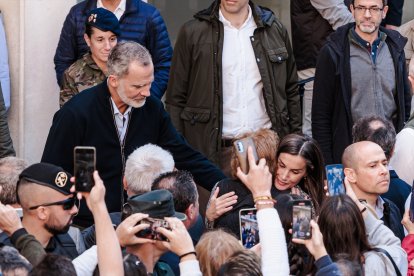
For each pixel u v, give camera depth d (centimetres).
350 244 769
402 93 1098
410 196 919
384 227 820
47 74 1154
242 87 1098
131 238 700
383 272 777
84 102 930
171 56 1123
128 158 873
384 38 1095
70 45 1105
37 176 776
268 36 1107
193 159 971
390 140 949
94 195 672
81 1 1161
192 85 1098
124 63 909
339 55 1085
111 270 664
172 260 805
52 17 1152
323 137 1088
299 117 1121
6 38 1146
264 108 1106
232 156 895
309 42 1191
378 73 1088
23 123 1152
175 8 1281
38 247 729
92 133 929
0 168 839
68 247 801
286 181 884
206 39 1095
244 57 1100
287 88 1117
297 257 768
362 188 886
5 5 1145
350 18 1178
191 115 1097
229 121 1098
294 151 878
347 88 1084
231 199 884
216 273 715
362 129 954
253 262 686
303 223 712
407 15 1345
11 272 652
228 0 1093
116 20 1040
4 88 1133
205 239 726
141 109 944
